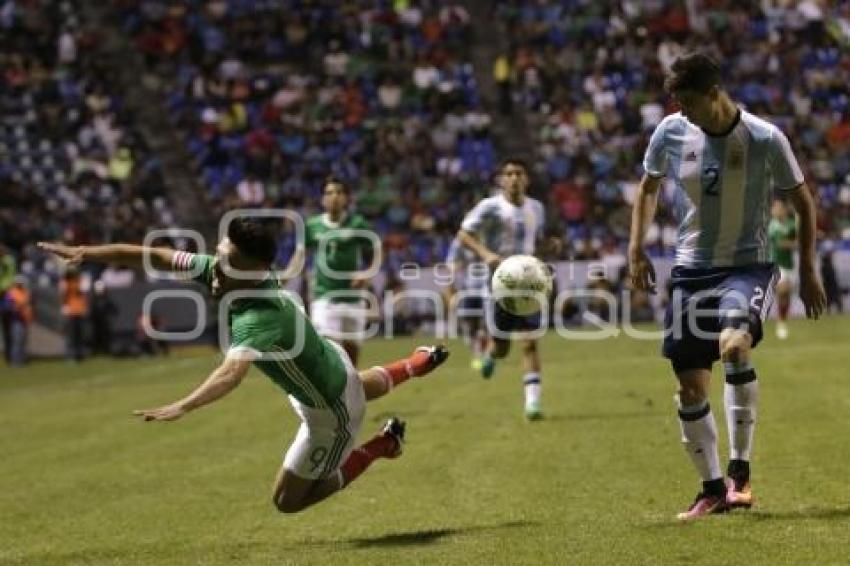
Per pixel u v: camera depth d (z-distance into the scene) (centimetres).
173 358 10262
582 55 14100
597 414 4900
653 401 5206
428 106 13588
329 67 14050
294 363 2672
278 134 13150
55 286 11275
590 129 13312
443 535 2839
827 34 14250
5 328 10438
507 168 5028
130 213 11750
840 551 2436
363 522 3102
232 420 5522
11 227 11638
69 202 12050
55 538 3120
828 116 13500
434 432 4675
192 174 12900
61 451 4850
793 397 5069
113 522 3288
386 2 14862
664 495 3194
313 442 2797
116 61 14088
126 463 4391
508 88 13600
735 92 13688
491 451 4109
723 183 2819
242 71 14012
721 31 14250
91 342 10931
